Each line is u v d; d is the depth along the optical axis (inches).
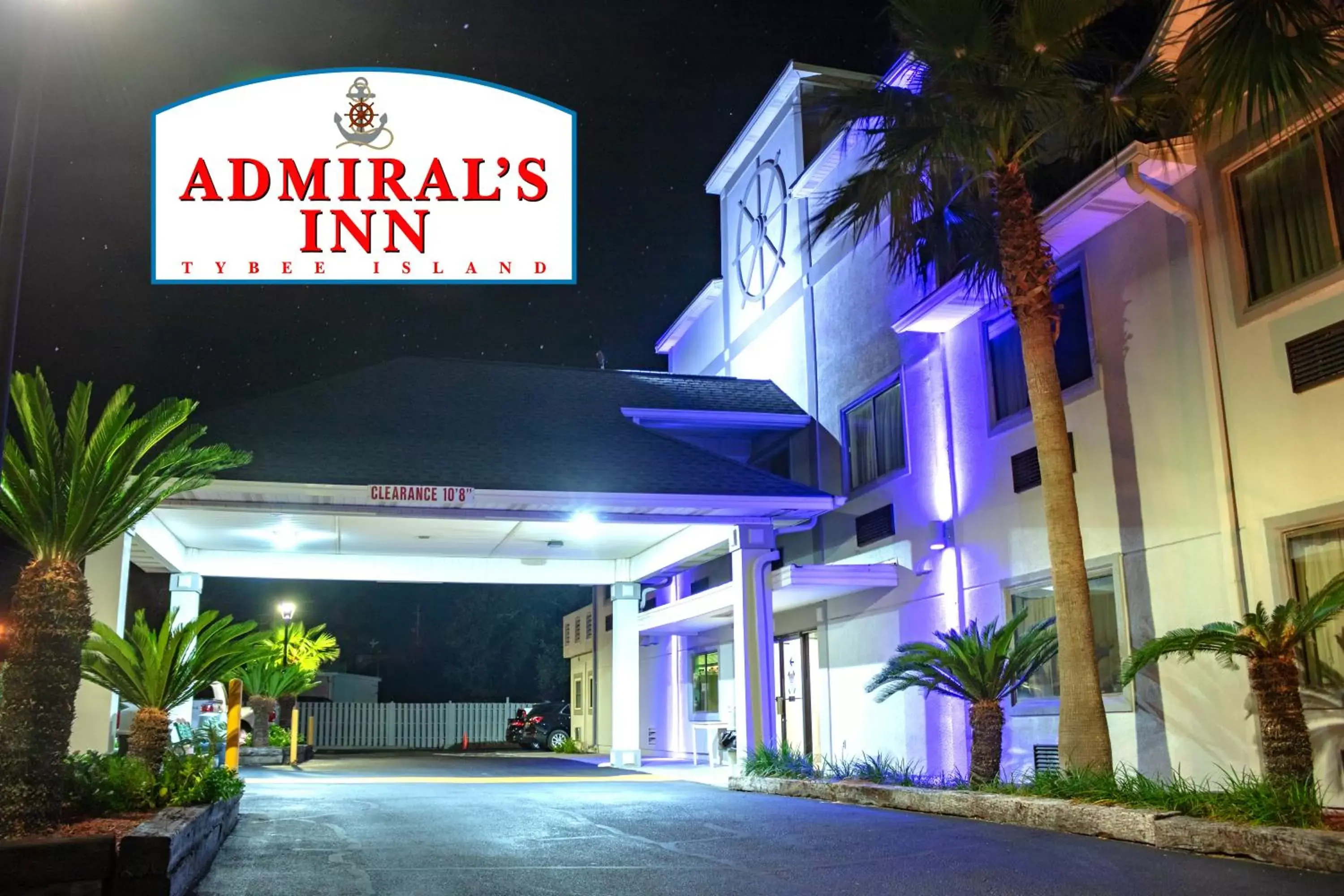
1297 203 432.8
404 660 1899.6
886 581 685.9
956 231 572.7
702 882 304.2
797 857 350.0
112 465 331.0
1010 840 378.9
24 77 327.0
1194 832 340.8
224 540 778.2
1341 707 392.2
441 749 1494.8
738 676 682.2
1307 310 421.1
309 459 636.7
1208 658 452.4
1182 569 472.1
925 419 670.5
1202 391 466.0
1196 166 472.7
